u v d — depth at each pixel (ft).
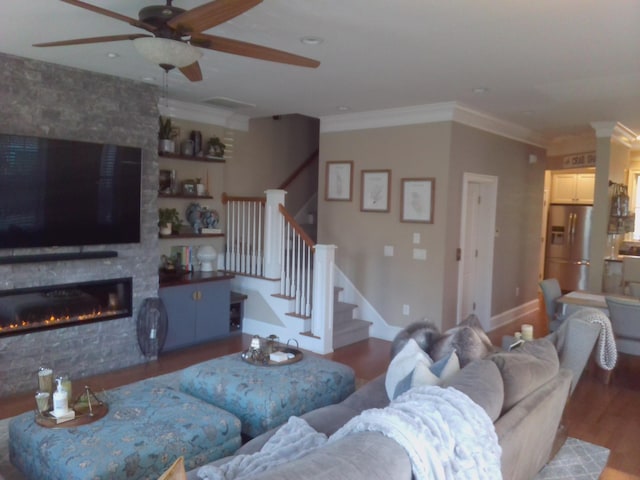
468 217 19.76
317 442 6.69
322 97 16.44
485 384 6.91
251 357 11.45
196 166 19.08
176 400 9.28
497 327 21.52
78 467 7.00
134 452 7.39
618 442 11.05
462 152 17.79
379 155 18.90
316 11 9.11
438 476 5.02
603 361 13.42
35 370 13.15
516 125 20.49
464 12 9.00
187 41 7.93
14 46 11.57
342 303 19.66
